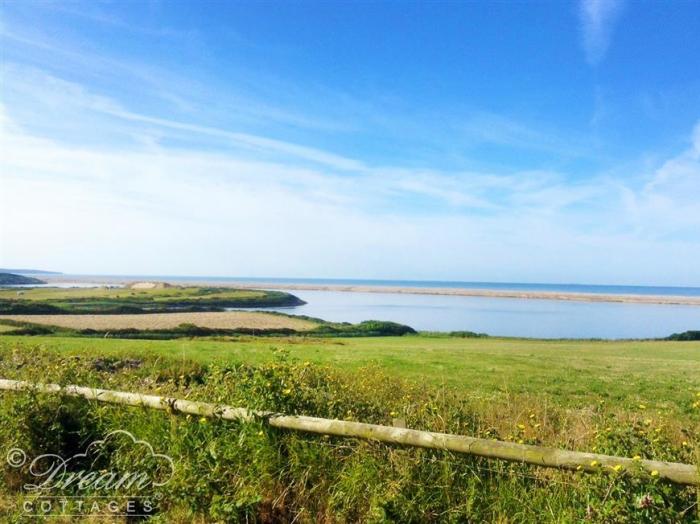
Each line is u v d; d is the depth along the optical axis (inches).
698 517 127.7
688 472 128.0
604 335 2110.0
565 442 193.9
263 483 166.4
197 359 539.2
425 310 3528.5
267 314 2132.1
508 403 309.0
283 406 181.8
